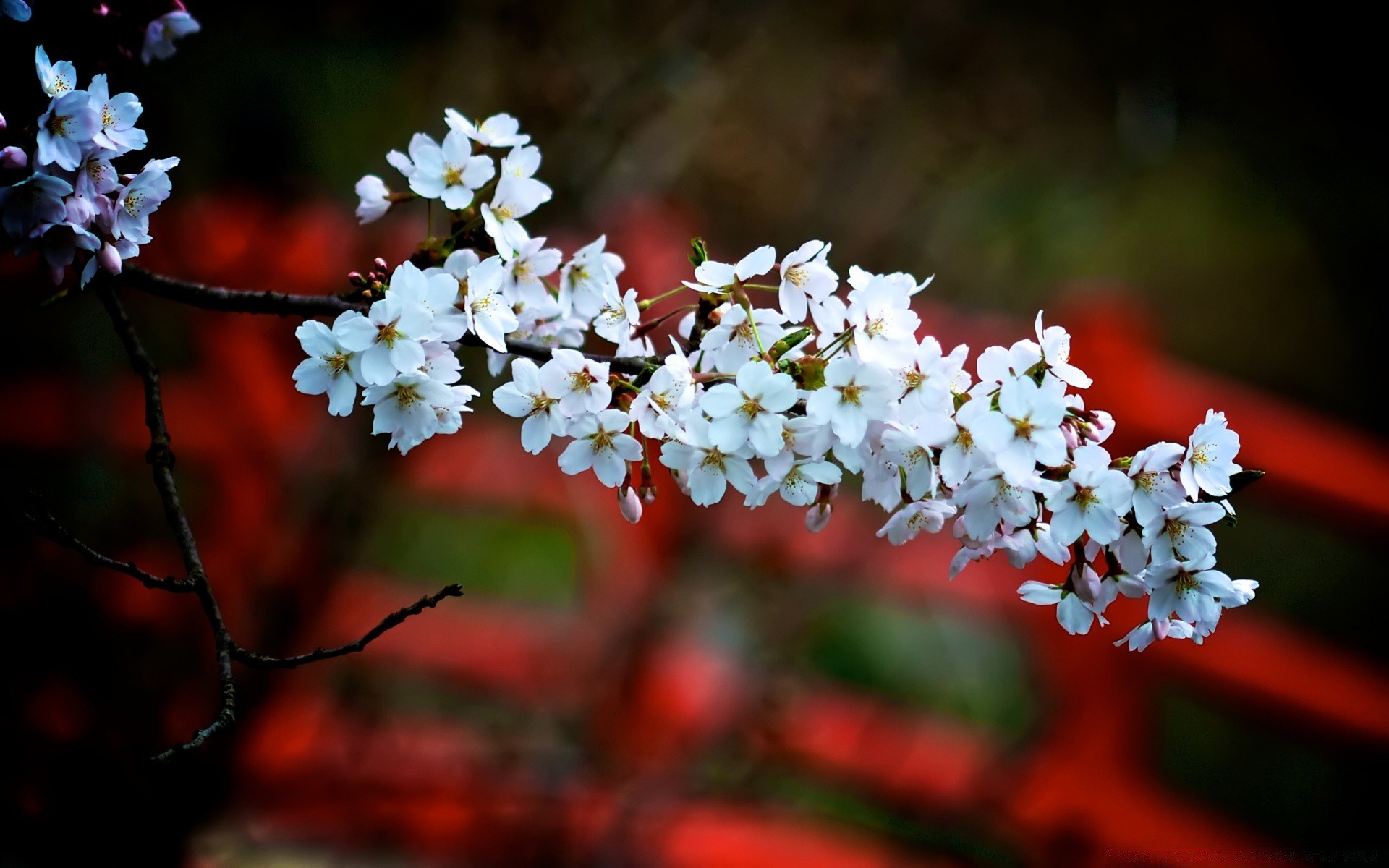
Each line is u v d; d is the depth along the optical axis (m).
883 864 2.68
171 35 1.79
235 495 2.63
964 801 2.66
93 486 2.84
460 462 2.96
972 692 3.69
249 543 2.59
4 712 2.24
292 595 2.51
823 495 1.71
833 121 3.83
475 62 3.31
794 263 1.69
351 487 2.60
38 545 2.42
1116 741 2.64
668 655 2.81
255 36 3.50
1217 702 2.69
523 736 2.75
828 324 1.67
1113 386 2.78
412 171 1.71
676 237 3.25
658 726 2.72
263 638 2.48
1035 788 2.63
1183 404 2.81
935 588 2.88
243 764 2.37
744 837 2.64
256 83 3.44
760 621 2.89
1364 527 2.86
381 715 2.69
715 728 2.75
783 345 1.68
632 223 3.17
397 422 1.67
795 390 1.65
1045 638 2.74
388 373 1.65
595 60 3.38
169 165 1.67
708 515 2.85
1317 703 2.61
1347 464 2.86
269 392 2.69
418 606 1.66
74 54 1.75
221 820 2.42
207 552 2.58
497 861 2.51
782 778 2.87
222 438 2.66
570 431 1.68
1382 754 2.59
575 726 2.78
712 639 2.91
